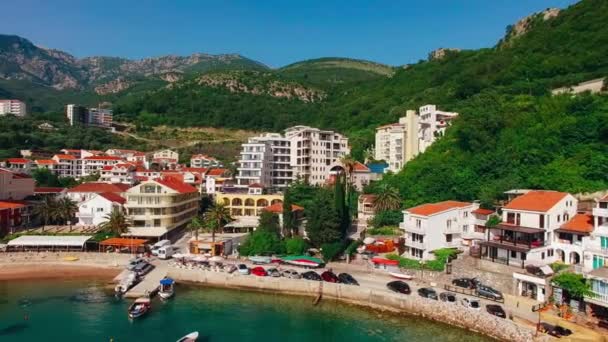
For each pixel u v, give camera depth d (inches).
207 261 3843.5
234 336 2647.6
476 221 3661.4
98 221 5064.0
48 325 2765.7
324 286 3297.2
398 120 7736.2
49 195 5531.5
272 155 6825.8
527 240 3053.6
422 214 3543.3
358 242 4089.6
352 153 7111.2
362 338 2603.3
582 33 6318.9
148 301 3046.3
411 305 2925.7
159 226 4825.3
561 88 5147.6
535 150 4124.0
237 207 5674.2
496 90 5698.8
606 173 3540.8
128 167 7652.6
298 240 4136.3
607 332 2282.2
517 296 2795.3
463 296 2893.7
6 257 4015.8
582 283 2484.0
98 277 3747.5
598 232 2630.4
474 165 4512.8
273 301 3240.7
